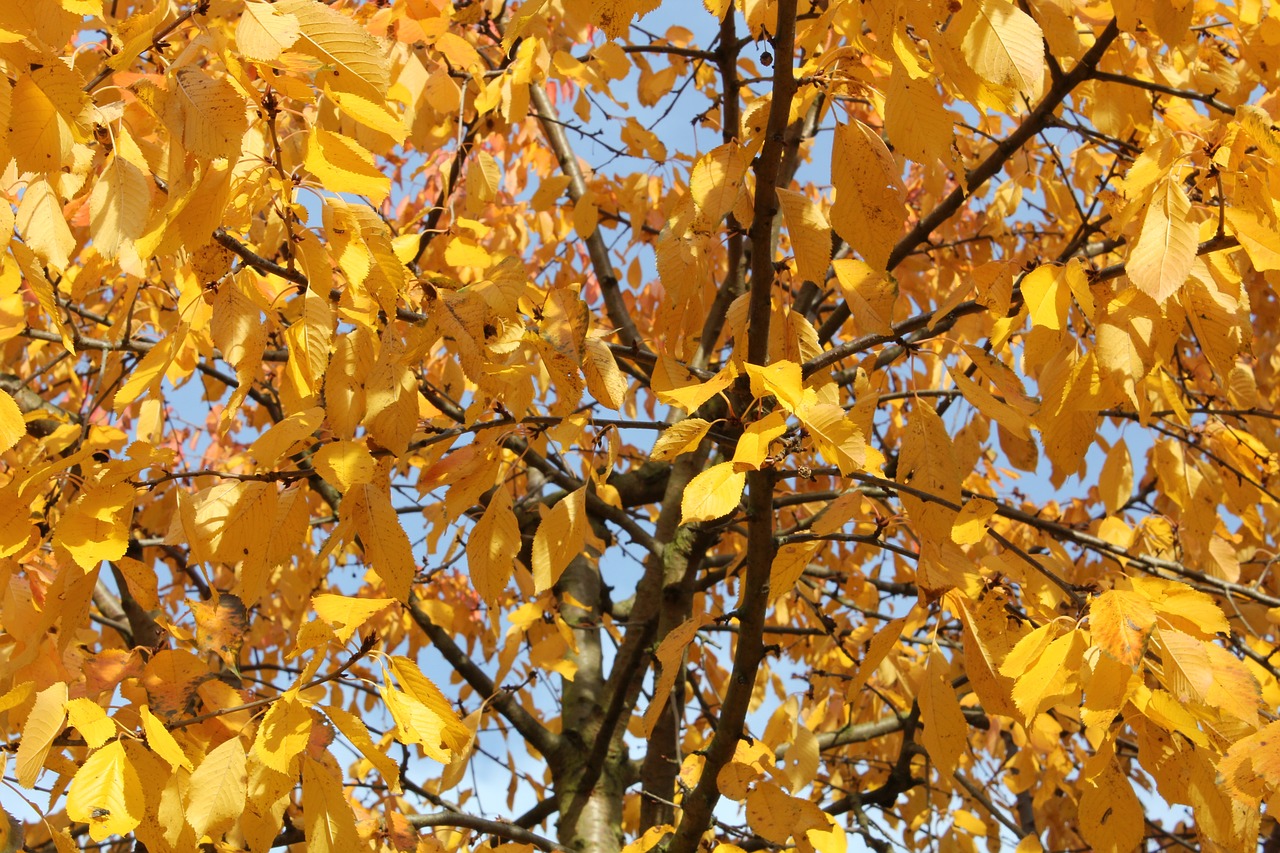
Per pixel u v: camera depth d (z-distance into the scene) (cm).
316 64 114
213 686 133
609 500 221
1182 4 137
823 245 131
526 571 187
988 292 130
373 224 124
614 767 218
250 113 125
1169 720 120
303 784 122
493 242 234
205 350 150
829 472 136
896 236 128
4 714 136
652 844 151
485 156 180
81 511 121
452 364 179
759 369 120
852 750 323
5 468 168
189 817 121
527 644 252
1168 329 131
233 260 127
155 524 226
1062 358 135
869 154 126
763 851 182
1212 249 122
